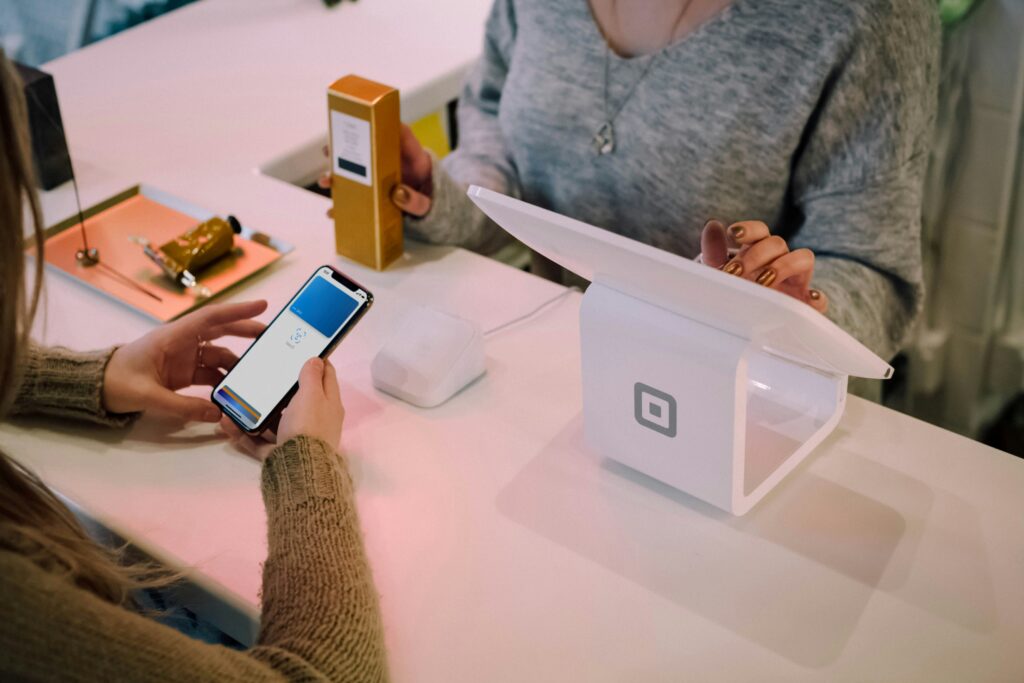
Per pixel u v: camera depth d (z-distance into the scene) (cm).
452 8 193
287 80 168
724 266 95
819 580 84
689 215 129
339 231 125
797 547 87
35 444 99
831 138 117
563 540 88
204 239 122
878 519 89
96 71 173
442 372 102
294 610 74
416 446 99
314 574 77
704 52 122
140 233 132
